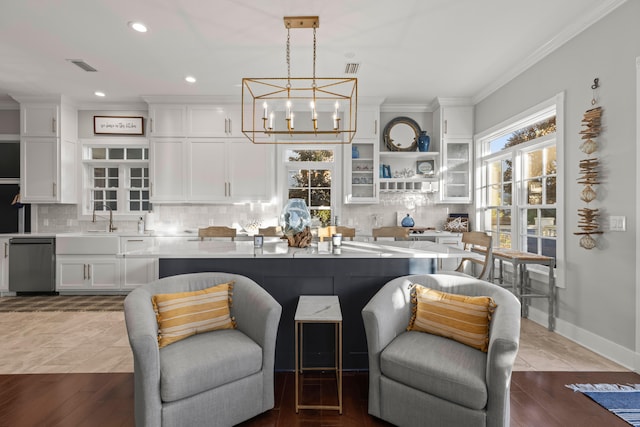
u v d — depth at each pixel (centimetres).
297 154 512
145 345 148
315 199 512
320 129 506
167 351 172
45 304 403
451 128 481
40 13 268
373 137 486
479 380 152
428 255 232
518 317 166
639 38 235
